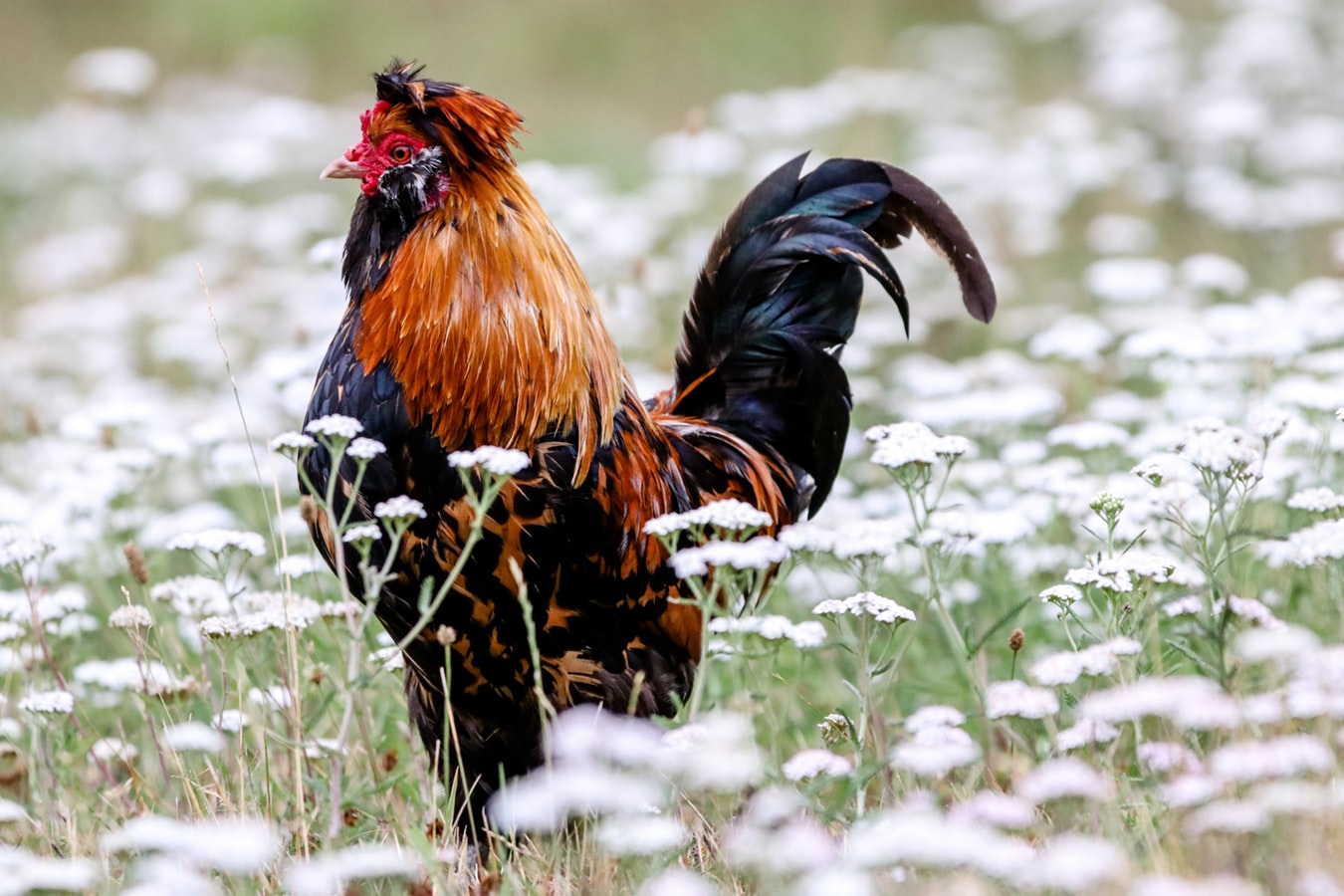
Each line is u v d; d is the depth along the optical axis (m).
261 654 12.75
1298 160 26.56
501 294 10.98
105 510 15.66
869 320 21.61
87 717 12.54
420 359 10.88
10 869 8.70
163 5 47.56
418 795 11.47
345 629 13.15
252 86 42.09
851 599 10.47
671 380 18.89
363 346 11.14
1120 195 27.89
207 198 32.03
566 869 10.33
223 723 11.37
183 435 17.86
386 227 11.28
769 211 13.72
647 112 41.62
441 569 10.84
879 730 10.48
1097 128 30.50
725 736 9.34
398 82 11.13
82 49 45.97
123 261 29.55
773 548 10.09
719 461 12.81
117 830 10.78
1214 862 8.85
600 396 11.41
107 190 33.06
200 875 9.65
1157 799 9.85
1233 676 10.66
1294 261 24.61
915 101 30.83
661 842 8.48
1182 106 29.73
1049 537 14.87
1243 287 21.83
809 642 10.23
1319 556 10.73
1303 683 9.55
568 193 24.06
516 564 10.23
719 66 44.38
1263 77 29.89
